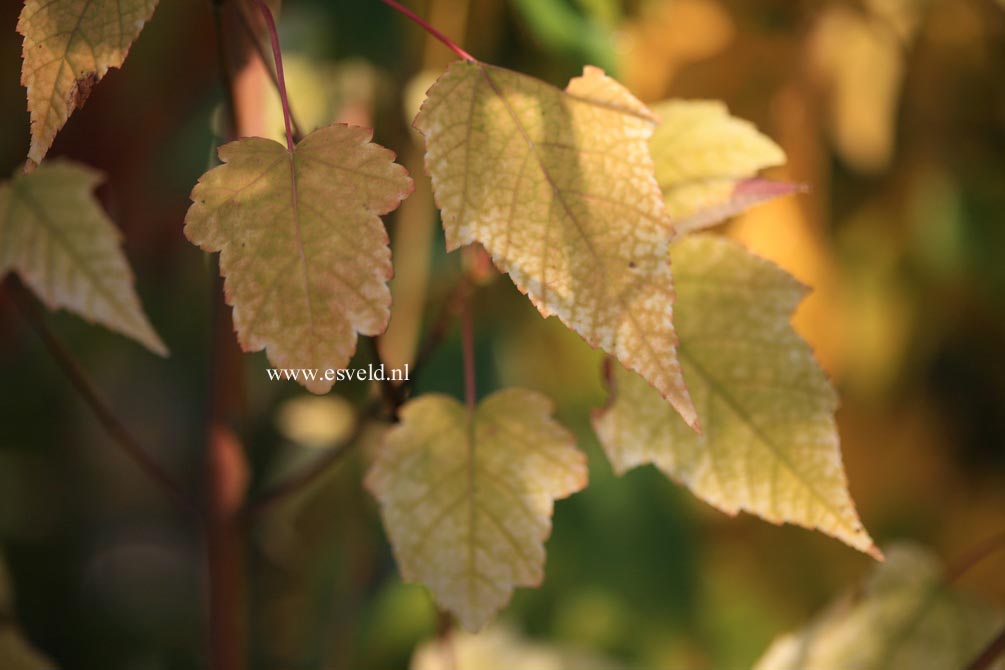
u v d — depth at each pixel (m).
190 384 1.13
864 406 1.03
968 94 0.95
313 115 0.79
